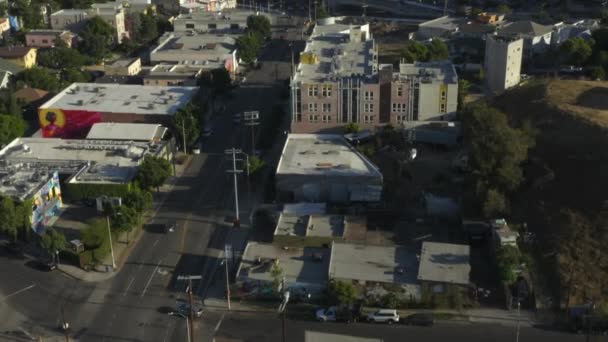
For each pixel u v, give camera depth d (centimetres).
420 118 19950
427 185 17338
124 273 14062
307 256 14062
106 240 14525
